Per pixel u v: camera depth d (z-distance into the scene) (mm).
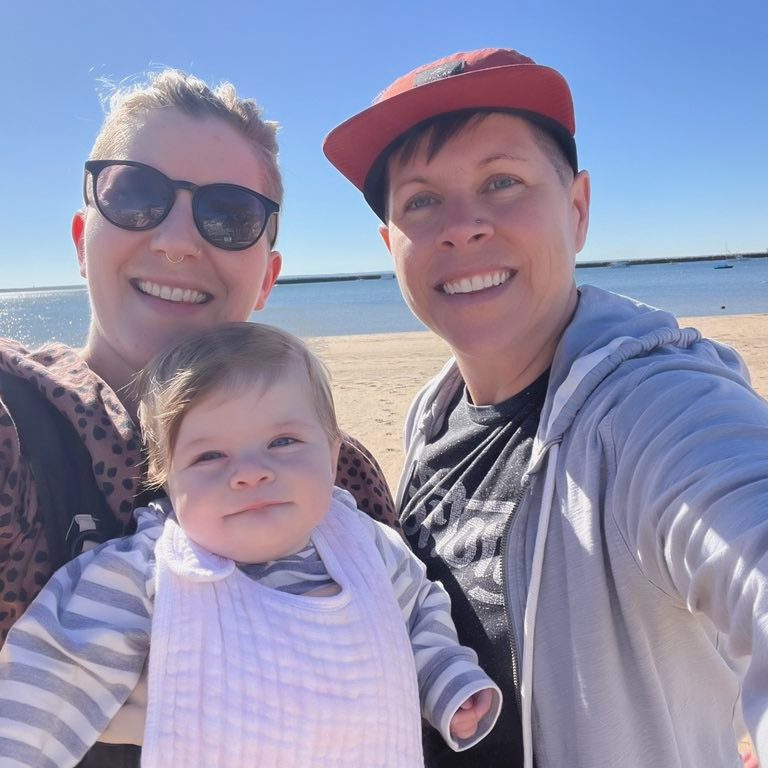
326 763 382
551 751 437
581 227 609
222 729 371
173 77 514
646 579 409
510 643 468
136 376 485
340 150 604
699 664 432
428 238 561
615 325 503
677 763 412
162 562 413
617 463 419
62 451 427
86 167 496
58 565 409
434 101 538
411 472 643
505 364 564
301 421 461
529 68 516
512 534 477
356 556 458
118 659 387
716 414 383
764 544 312
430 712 449
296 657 395
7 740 359
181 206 490
